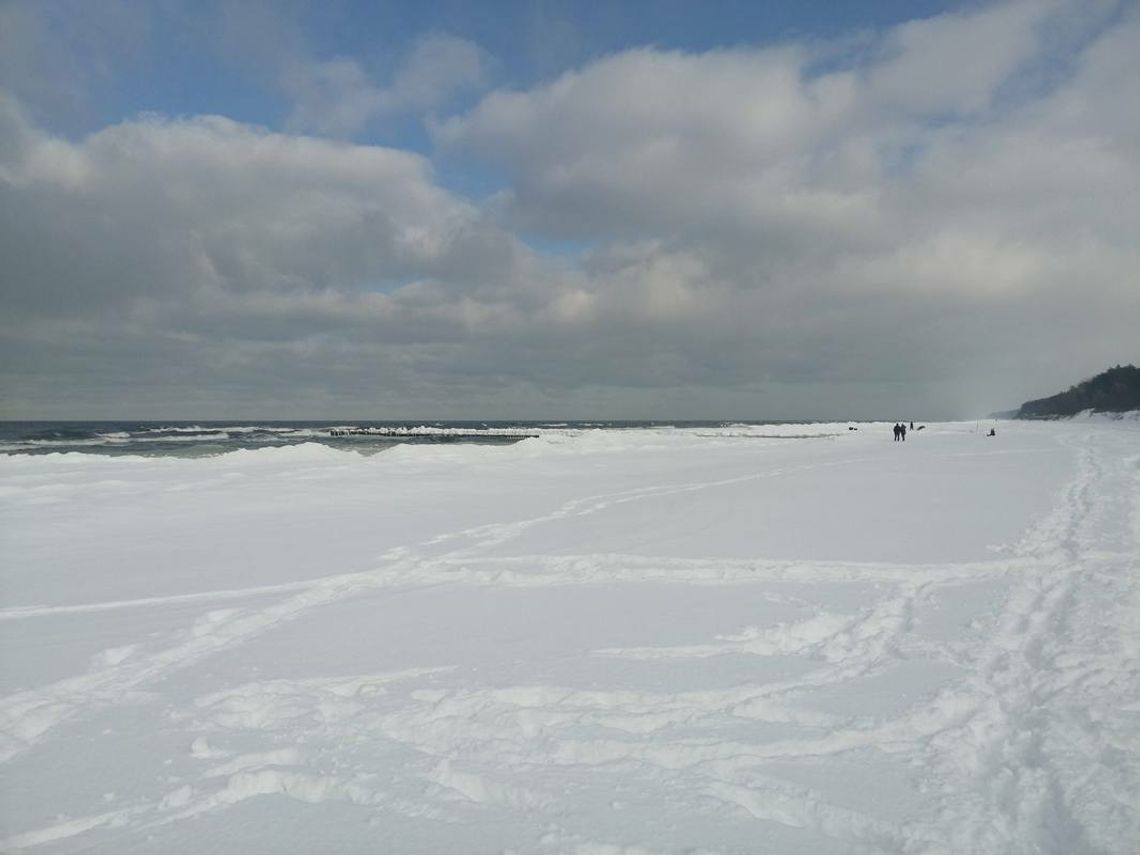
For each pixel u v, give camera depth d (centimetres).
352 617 745
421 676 570
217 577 937
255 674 583
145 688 558
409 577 934
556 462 2948
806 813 376
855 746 443
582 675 561
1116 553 928
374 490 1916
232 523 1389
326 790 404
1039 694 511
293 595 843
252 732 477
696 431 8200
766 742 445
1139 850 333
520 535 1228
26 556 1077
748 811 378
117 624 728
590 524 1334
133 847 351
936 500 1496
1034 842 349
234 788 404
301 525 1359
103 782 415
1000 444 3697
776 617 709
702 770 415
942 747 439
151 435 7300
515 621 719
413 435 8144
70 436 6775
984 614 702
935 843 346
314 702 521
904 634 650
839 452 3488
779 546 1048
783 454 3450
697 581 872
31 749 457
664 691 527
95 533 1277
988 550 975
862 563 925
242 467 2553
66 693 551
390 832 361
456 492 1895
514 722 478
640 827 360
